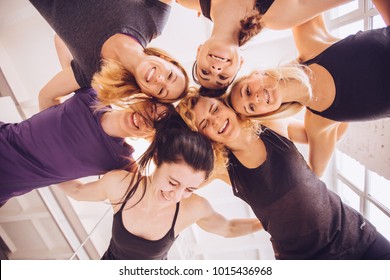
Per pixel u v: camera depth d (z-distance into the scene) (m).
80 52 0.85
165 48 0.83
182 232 1.10
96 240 1.07
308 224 0.98
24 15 0.84
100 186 1.00
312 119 0.87
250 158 0.93
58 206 1.03
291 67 0.82
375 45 0.73
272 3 0.76
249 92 0.85
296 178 0.94
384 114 0.77
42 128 0.92
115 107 0.89
